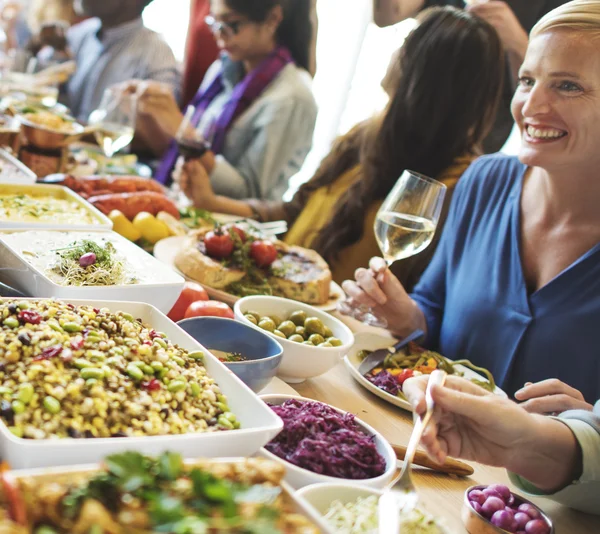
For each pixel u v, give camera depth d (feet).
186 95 17.25
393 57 11.16
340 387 5.55
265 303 5.97
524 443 4.18
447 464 4.49
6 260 5.06
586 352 6.71
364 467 3.85
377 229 6.60
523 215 7.44
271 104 13.33
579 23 6.16
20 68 15.90
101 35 17.57
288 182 13.71
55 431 3.17
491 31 10.54
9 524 2.22
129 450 2.84
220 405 3.87
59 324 3.83
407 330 7.38
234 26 13.71
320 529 2.72
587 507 4.48
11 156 7.75
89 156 10.12
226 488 2.58
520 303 7.11
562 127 6.34
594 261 6.73
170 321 4.55
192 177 11.05
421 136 10.75
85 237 5.77
